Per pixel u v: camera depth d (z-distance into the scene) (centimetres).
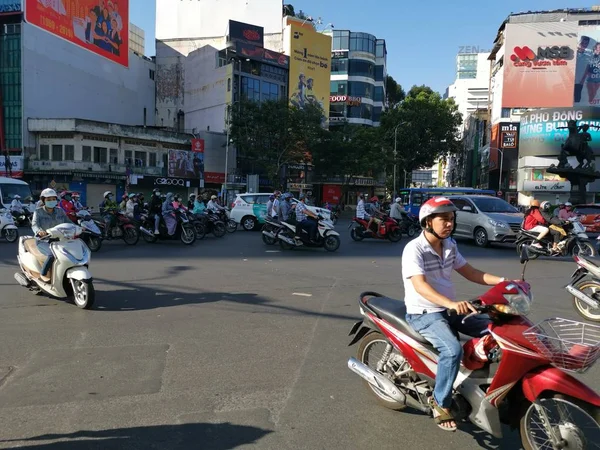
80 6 4612
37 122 4044
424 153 5550
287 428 350
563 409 287
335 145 4403
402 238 1962
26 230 2003
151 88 5612
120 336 556
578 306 702
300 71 5316
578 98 4900
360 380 438
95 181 4103
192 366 466
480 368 309
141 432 342
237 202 2195
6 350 505
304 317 641
